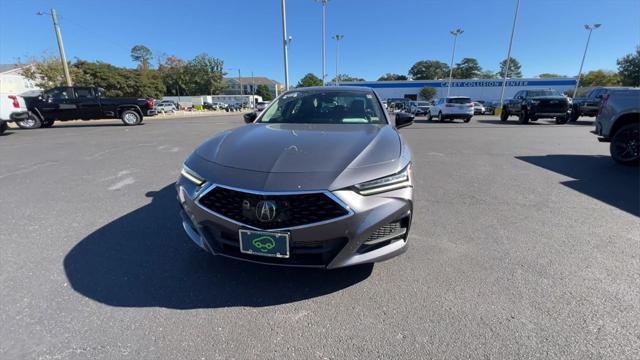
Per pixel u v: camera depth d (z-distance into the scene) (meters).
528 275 2.44
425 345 1.77
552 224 3.39
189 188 2.21
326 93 3.82
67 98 14.95
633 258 2.69
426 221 3.47
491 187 4.76
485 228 3.29
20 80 40.84
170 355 1.71
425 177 5.35
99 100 15.62
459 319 1.97
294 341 1.81
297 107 3.58
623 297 2.17
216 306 2.10
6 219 3.51
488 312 2.03
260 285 2.31
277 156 2.15
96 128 14.55
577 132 12.21
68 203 4.02
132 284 2.33
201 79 86.31
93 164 6.34
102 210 3.78
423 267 2.55
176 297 2.19
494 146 8.70
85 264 2.59
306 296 2.20
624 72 52.19
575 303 2.11
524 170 5.84
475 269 2.53
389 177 2.08
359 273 2.46
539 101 15.83
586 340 1.79
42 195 4.34
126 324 1.93
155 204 3.98
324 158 2.11
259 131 2.79
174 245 2.91
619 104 6.04
